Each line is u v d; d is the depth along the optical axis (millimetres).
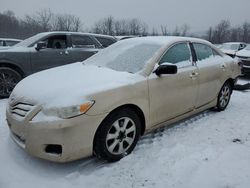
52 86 2996
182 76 3844
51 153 2727
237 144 3707
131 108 3271
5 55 5855
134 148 3406
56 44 6801
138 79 3281
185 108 4039
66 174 2904
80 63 4242
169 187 2729
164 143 3645
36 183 2742
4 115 4691
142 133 3494
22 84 3342
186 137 3871
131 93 3135
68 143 2676
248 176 2910
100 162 3148
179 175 2928
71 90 2842
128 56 3807
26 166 3029
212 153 3400
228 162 3193
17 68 6129
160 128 4141
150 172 2971
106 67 3738
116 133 3084
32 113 2734
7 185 2689
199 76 4207
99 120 2842
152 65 3500
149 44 3908
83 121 2721
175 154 3354
